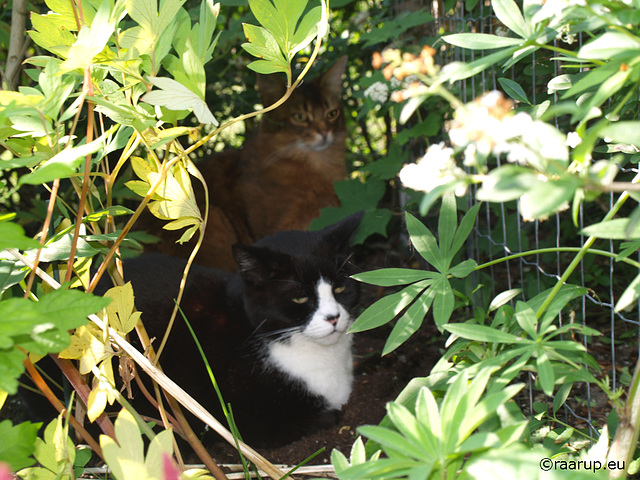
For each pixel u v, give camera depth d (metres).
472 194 1.01
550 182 0.44
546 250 0.69
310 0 1.11
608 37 0.49
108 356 0.70
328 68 1.25
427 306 0.71
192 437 0.75
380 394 0.95
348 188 1.17
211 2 0.69
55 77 0.61
